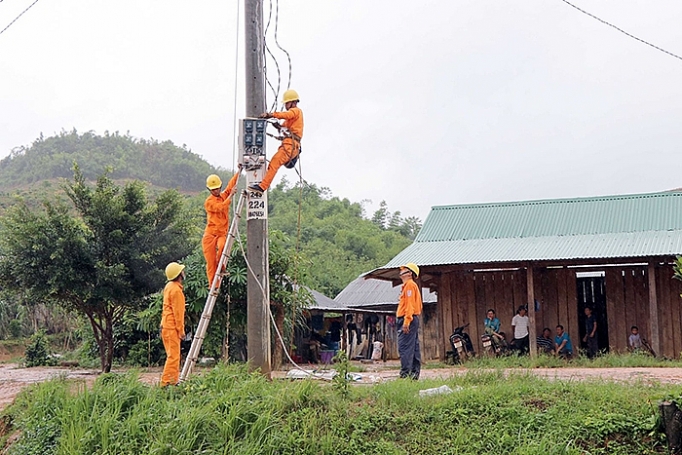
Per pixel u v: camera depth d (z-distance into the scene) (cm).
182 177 11212
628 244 2169
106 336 2206
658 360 1956
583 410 1035
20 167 10662
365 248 7000
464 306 2428
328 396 1111
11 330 3962
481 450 981
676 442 951
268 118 1340
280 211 8056
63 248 2027
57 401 1184
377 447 997
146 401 1136
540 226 2391
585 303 2378
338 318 3291
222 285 1880
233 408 1062
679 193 2355
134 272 2103
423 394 1145
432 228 2503
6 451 1105
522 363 1906
